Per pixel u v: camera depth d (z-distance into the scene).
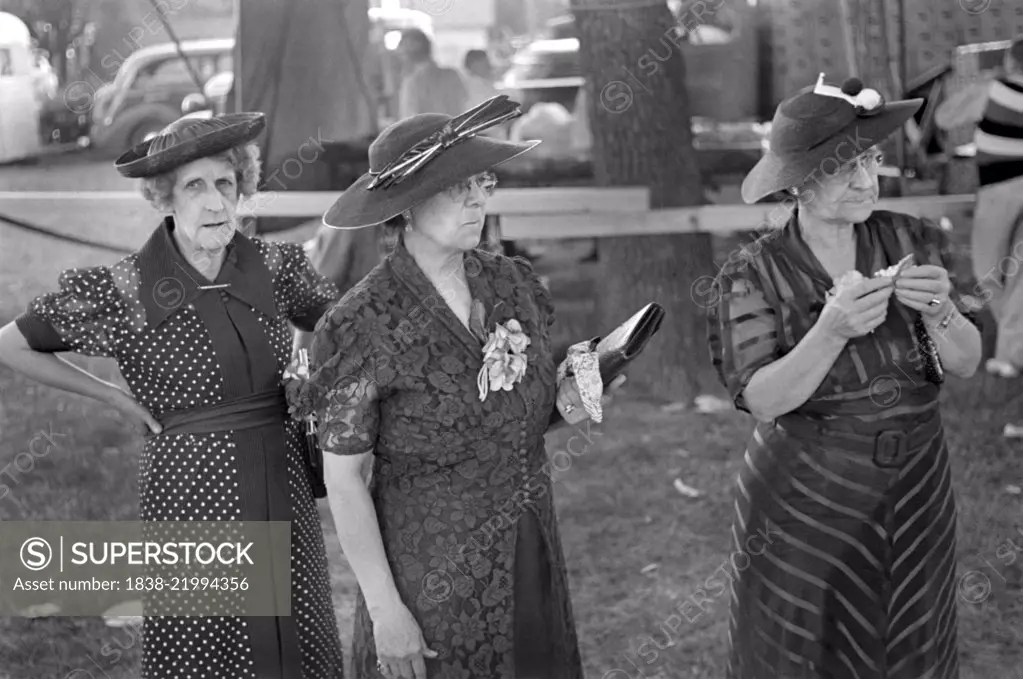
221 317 2.82
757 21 7.45
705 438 5.54
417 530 2.42
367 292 2.40
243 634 2.83
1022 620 3.72
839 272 2.64
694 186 6.42
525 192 6.38
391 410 2.40
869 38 6.71
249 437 2.83
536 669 2.47
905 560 2.60
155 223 7.28
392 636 2.38
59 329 2.82
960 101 6.37
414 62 6.95
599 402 2.53
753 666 2.73
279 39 5.98
